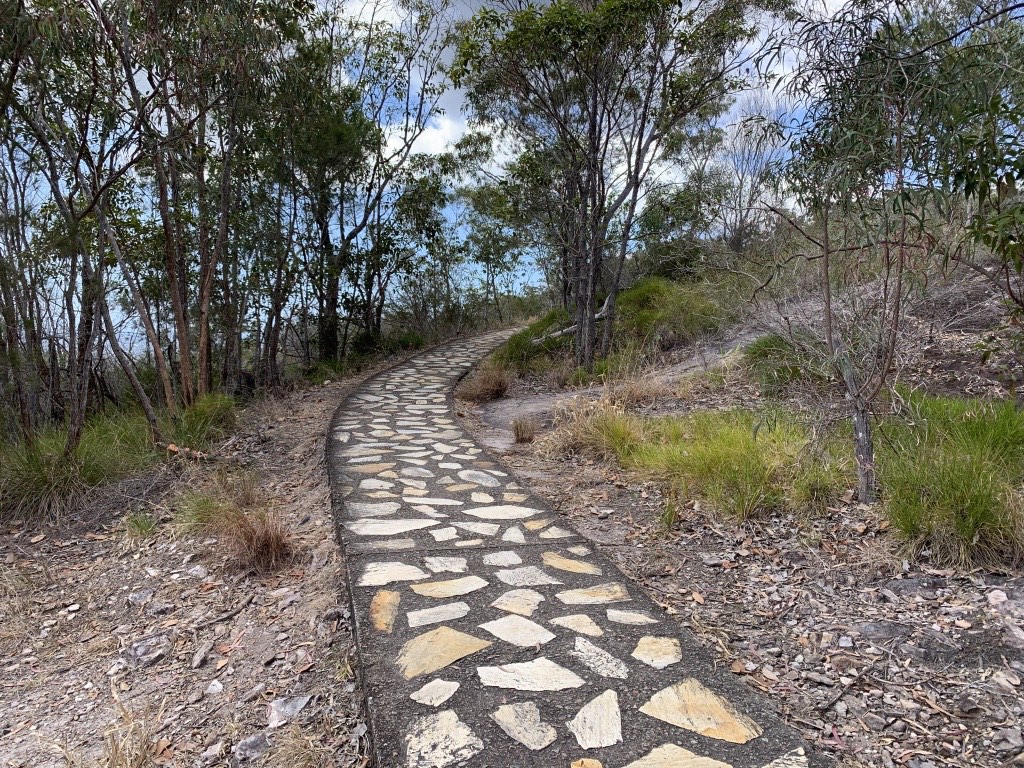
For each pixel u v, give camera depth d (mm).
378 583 3352
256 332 11375
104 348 8648
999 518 3205
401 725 2197
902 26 3061
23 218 6691
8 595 3826
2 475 5012
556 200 11016
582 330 10406
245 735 2408
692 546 3928
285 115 8633
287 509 4926
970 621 2838
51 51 4738
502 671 2523
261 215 10570
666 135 10273
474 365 14016
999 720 2279
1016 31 2398
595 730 2168
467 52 8570
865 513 3848
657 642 2773
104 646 3199
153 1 5250
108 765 2199
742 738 2146
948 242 2855
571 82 9531
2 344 5355
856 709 2398
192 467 5715
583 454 6082
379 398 10078
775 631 2979
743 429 5078
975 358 5531
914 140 2805
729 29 8188
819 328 4492
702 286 9656
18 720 2680
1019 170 2268
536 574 3510
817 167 3385
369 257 15570
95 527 4758
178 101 6117
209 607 3469
